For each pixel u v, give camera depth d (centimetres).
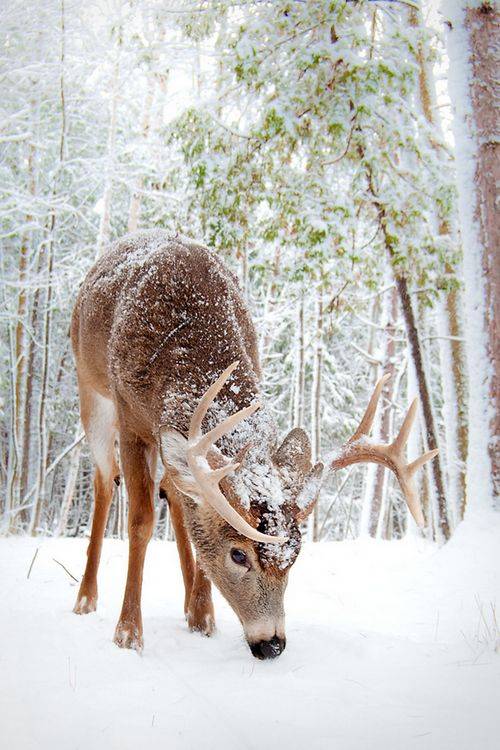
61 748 252
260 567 357
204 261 467
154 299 437
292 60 839
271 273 1057
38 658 346
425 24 983
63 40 1335
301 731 272
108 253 531
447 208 891
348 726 277
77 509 2264
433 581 573
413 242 853
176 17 1011
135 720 277
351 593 560
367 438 400
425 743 262
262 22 852
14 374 1552
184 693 308
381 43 851
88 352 512
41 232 1574
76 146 1570
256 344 491
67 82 1396
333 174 890
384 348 1572
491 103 721
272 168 896
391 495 1841
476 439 692
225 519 329
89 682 318
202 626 424
